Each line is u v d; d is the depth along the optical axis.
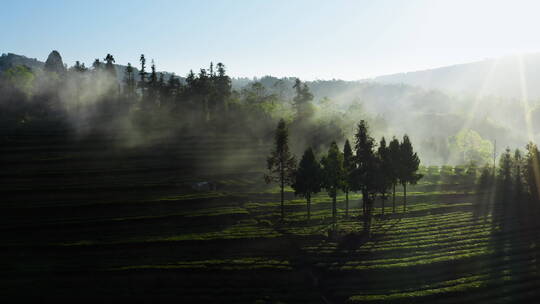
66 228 61.56
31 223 62.22
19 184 79.62
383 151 70.50
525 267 45.25
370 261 47.94
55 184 80.94
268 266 46.75
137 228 62.56
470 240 53.12
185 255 51.75
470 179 97.31
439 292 39.78
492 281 41.84
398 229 59.78
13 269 47.22
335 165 64.88
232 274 45.81
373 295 40.34
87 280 44.31
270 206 74.88
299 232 59.75
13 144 106.31
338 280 43.97
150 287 43.03
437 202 77.69
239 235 57.50
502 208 69.62
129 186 80.19
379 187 65.12
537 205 67.25
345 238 57.12
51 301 40.28
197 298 40.44
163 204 72.56
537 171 67.81
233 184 88.88
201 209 72.50
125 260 49.78
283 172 70.50
